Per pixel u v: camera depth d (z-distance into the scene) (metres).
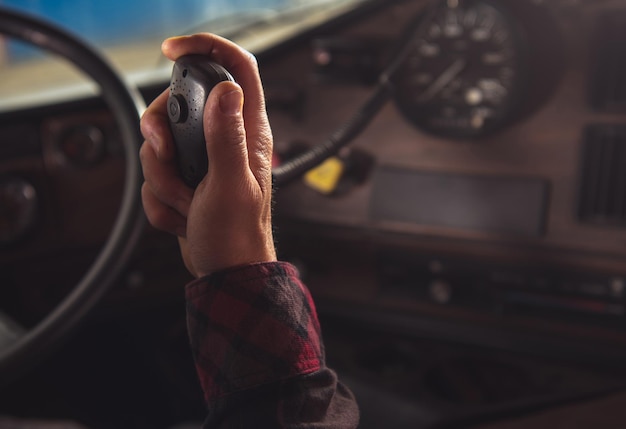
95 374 1.58
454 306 1.37
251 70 0.46
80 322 0.84
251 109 0.45
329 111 1.35
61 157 1.33
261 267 0.43
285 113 1.37
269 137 0.45
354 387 1.24
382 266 1.41
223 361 0.42
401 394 1.21
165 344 1.58
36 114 1.28
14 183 1.29
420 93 1.26
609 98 1.16
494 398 1.27
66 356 1.57
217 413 0.42
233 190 0.41
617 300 1.25
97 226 1.40
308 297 0.46
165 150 0.47
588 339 1.29
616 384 1.26
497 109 1.21
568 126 1.20
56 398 1.54
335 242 1.43
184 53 0.47
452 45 1.22
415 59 1.25
